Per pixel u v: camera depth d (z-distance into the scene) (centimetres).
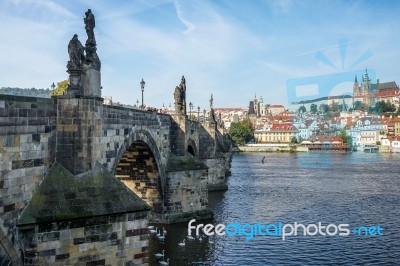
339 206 9138
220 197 10206
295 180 14088
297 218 7869
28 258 3181
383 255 5653
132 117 5350
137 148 6297
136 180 7056
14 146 3081
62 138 3603
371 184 13112
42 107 3416
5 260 3031
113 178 3772
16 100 3098
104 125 4297
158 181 6956
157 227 6812
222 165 11675
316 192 11238
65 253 3316
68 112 3612
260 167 19100
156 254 5444
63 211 3322
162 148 6994
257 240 6238
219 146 15750
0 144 2934
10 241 3044
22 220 3142
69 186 3494
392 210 8744
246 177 14938
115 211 3538
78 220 3369
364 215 8238
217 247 5838
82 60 3703
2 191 2962
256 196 10419
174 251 5612
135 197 3747
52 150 3553
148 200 7106
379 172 16975
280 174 16012
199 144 11438
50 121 3522
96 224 3462
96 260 3459
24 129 3191
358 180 14212
